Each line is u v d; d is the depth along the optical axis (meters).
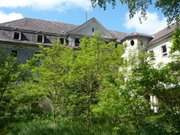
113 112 8.82
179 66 8.21
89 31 34.88
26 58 32.09
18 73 11.45
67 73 13.91
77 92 13.88
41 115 14.37
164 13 10.35
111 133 10.41
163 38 28.91
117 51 13.23
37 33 34.06
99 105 9.91
